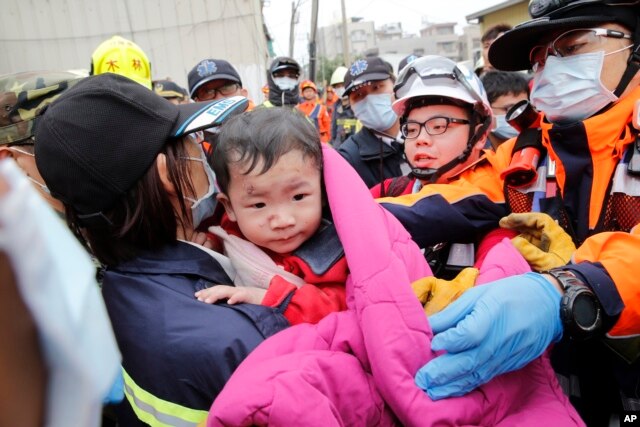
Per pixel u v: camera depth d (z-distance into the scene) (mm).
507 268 1001
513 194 1305
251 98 6883
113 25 6426
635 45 1157
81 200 911
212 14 6629
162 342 894
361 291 836
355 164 2727
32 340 371
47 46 6270
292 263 1021
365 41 49219
